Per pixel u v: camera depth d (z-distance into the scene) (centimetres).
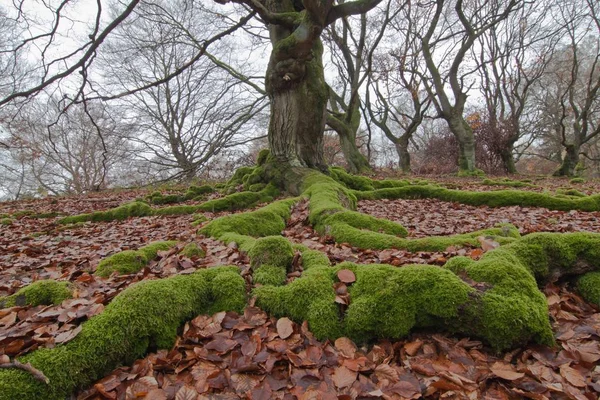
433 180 1648
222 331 236
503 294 233
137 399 183
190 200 1073
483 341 228
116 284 308
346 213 521
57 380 181
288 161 930
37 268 446
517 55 2405
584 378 195
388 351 226
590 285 287
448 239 407
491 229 448
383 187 1109
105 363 202
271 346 221
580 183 1541
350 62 2102
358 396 184
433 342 232
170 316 233
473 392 186
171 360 216
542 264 288
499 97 2709
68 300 248
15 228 776
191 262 346
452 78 1977
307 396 180
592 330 235
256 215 543
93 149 2662
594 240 298
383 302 237
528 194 853
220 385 195
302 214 608
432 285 238
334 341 233
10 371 174
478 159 2431
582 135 2181
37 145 2203
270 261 306
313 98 928
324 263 306
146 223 762
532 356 219
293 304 251
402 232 498
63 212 973
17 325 220
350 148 2067
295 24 867
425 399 187
